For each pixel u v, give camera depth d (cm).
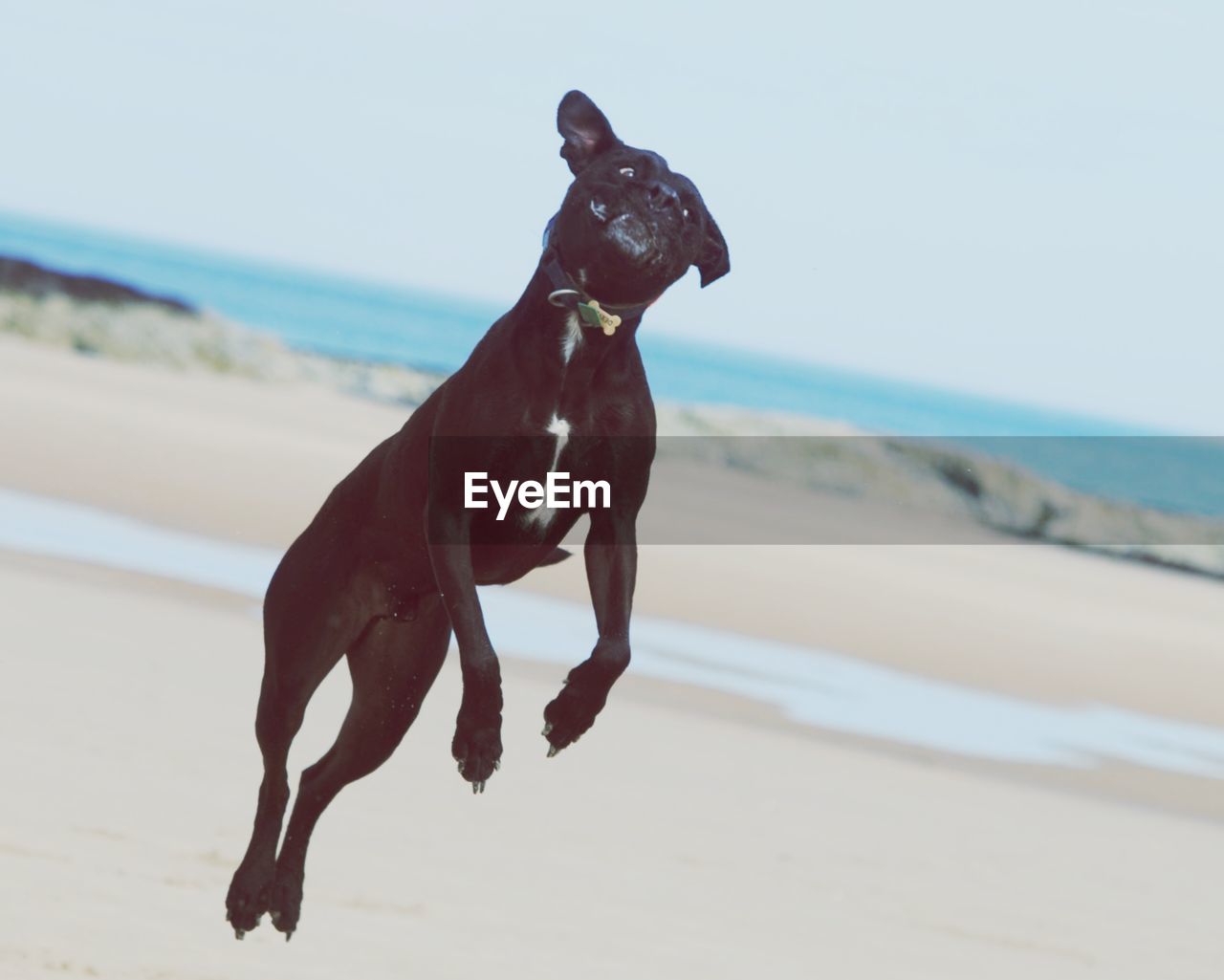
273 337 3334
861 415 6900
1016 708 1377
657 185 446
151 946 566
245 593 1264
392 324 6031
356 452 2208
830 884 786
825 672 1383
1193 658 1759
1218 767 1266
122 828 674
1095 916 816
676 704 1155
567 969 621
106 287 3231
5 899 580
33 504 1521
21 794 689
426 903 671
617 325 464
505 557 499
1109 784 1146
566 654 1239
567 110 465
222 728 858
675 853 796
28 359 2717
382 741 581
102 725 813
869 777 1031
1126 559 2745
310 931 621
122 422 2102
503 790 861
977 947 731
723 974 643
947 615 1753
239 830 703
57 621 1029
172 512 1584
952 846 902
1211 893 899
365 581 559
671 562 1789
